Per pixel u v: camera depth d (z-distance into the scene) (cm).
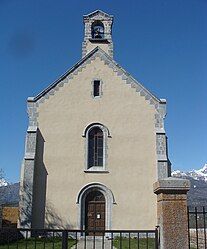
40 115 2739
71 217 2547
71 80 2830
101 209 2600
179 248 866
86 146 2689
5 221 3862
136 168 2655
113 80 2841
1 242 1931
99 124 2739
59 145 2683
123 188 2611
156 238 902
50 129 2712
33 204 2542
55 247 1888
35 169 2617
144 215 2558
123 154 2683
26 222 2464
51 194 2583
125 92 2816
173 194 904
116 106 2784
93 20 3275
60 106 2766
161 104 2792
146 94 2812
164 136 2689
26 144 2638
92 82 2831
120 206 2573
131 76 2844
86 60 2878
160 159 2619
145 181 2628
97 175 2633
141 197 2595
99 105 2783
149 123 2753
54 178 2616
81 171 2636
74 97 2791
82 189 2598
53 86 2806
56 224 2525
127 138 2716
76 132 2719
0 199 4938
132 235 2489
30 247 1852
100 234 2512
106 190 2603
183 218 888
